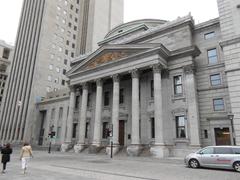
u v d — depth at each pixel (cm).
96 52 3822
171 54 3194
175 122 3008
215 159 1619
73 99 4131
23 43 7294
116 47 3525
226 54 2511
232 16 2592
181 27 3328
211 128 2816
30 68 6506
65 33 7412
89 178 1195
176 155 2800
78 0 8475
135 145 2930
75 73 4097
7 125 6588
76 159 2448
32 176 1238
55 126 5309
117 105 3322
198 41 3272
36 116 5916
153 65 3038
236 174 1385
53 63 6731
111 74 3516
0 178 1162
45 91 6316
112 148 2928
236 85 2364
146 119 3297
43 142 5525
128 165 1888
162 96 3186
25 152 1391
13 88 6925
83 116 3803
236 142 2231
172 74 3188
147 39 3672
